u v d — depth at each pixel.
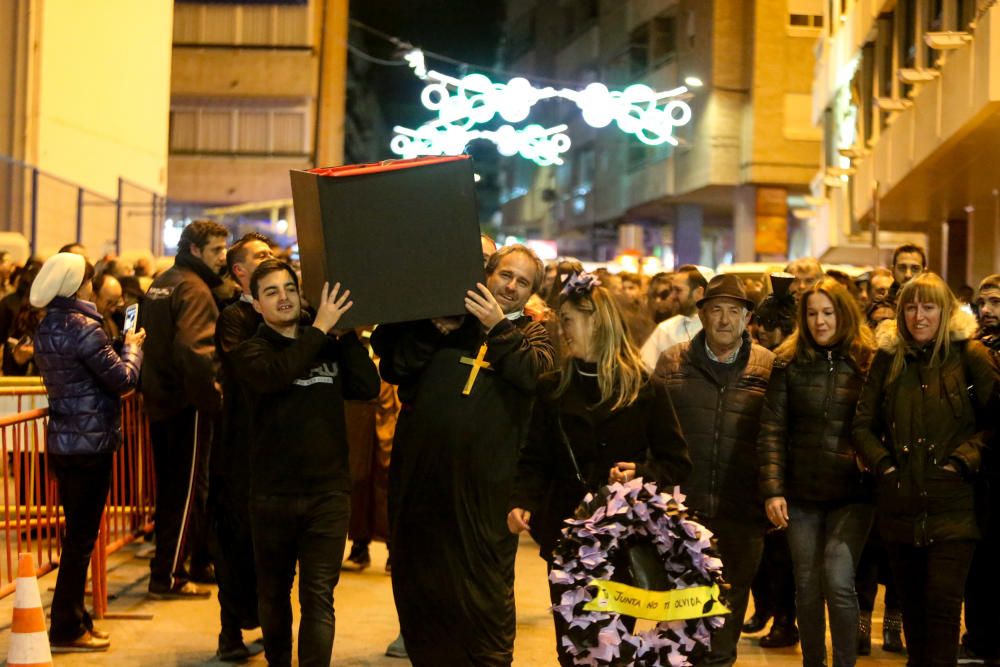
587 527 4.78
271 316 5.92
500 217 76.94
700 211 48.66
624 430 5.38
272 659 6.15
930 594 6.04
